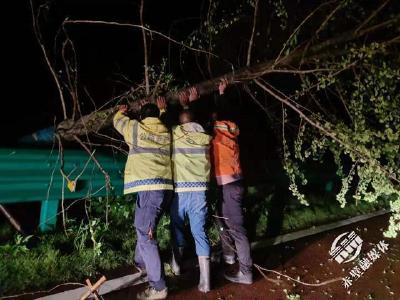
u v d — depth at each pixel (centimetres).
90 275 463
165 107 491
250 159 793
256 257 605
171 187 445
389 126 444
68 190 528
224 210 522
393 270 654
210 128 547
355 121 462
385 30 468
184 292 476
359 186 479
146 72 540
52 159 494
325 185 971
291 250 652
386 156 456
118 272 486
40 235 509
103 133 588
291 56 490
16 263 439
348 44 461
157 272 433
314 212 820
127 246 536
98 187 564
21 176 474
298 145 503
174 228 487
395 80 439
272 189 837
